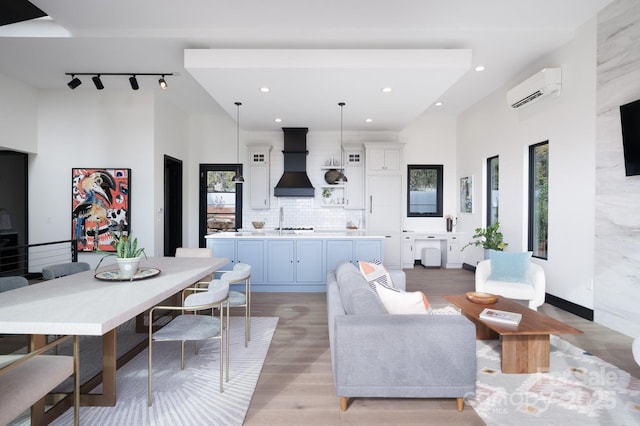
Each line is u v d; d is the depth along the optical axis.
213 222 7.88
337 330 2.12
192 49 4.22
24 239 6.18
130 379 2.59
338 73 4.33
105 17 3.80
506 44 4.33
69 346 3.20
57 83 5.81
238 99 5.38
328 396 2.38
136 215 6.13
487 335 3.41
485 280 4.15
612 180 3.64
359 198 7.68
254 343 3.31
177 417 2.11
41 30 4.12
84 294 2.20
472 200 7.07
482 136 6.65
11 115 5.58
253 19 3.83
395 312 2.46
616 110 3.58
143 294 2.20
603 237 3.75
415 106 5.74
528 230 5.32
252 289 5.39
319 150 7.90
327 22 3.89
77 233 6.05
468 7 3.62
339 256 5.38
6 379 1.60
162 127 6.49
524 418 2.12
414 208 8.01
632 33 3.38
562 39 4.21
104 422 2.06
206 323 2.54
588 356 3.01
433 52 4.15
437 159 7.96
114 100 6.12
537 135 4.93
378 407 2.24
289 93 5.09
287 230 7.13
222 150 7.83
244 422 2.08
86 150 6.12
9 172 6.27
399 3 3.54
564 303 4.36
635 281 3.38
